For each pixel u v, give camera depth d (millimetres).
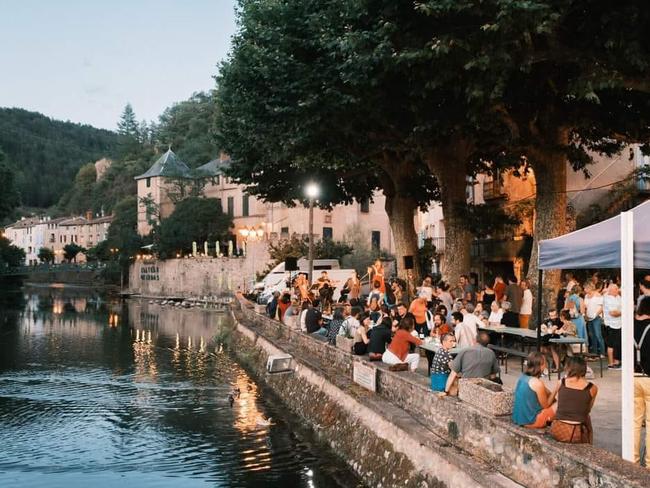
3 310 66000
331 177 31156
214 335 41125
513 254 32625
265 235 71188
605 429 9523
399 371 12750
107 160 182875
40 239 175750
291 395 19625
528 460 7613
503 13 12672
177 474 13766
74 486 13094
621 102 18844
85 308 69562
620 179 28578
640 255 7152
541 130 19266
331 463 13633
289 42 20031
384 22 15609
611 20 13641
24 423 18516
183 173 97188
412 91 16234
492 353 10070
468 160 28234
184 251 86000
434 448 9648
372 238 72312
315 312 21609
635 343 9070
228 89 25500
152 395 22391
